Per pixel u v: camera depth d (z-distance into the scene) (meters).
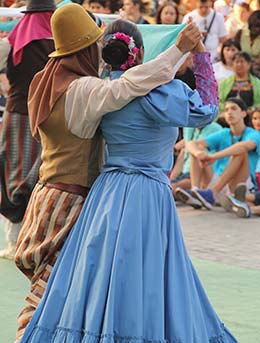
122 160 8.13
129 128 8.05
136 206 7.91
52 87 8.40
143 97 7.97
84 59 8.45
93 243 7.89
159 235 7.91
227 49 21.30
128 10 22.66
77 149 8.42
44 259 8.38
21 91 13.02
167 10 23.06
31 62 12.84
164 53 7.99
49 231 8.41
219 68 21.42
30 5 12.92
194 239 16.11
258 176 19.28
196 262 14.13
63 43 8.41
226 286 12.60
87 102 8.09
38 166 13.01
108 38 8.27
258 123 19.67
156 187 8.06
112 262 7.77
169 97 7.89
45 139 8.57
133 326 7.66
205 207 19.38
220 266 13.85
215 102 8.38
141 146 8.09
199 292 8.39
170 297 7.87
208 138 19.70
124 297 7.72
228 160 19.81
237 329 10.48
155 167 8.14
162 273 7.85
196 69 8.39
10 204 13.44
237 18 24.94
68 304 7.85
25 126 13.08
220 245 15.58
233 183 19.36
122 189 8.01
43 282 8.39
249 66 20.61
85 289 7.81
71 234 8.16
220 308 11.41
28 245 8.48
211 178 19.78
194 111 8.04
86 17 8.45
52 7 12.93
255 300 11.85
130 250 7.79
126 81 7.91
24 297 11.84
